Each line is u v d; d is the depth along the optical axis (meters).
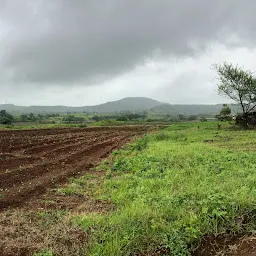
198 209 6.25
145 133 31.31
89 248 5.33
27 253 5.29
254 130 28.77
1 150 17.42
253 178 8.88
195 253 5.41
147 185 9.23
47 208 7.71
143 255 5.29
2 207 7.79
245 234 5.71
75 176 11.41
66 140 23.61
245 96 31.38
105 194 8.92
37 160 14.66
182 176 10.06
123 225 5.86
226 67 31.64
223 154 14.05
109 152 17.59
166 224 5.91
